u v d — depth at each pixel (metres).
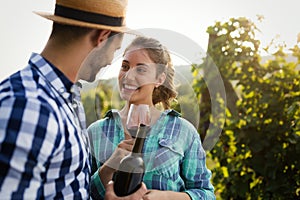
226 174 4.45
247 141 4.30
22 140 1.35
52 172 1.44
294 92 4.23
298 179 4.18
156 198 1.80
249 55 4.37
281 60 4.30
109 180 1.81
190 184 2.00
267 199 4.29
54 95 1.52
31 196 1.38
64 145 1.45
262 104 4.27
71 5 1.57
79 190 1.55
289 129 4.17
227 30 4.41
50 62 1.58
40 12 1.66
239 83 4.38
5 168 1.34
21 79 1.47
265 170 4.23
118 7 1.59
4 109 1.37
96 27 1.56
